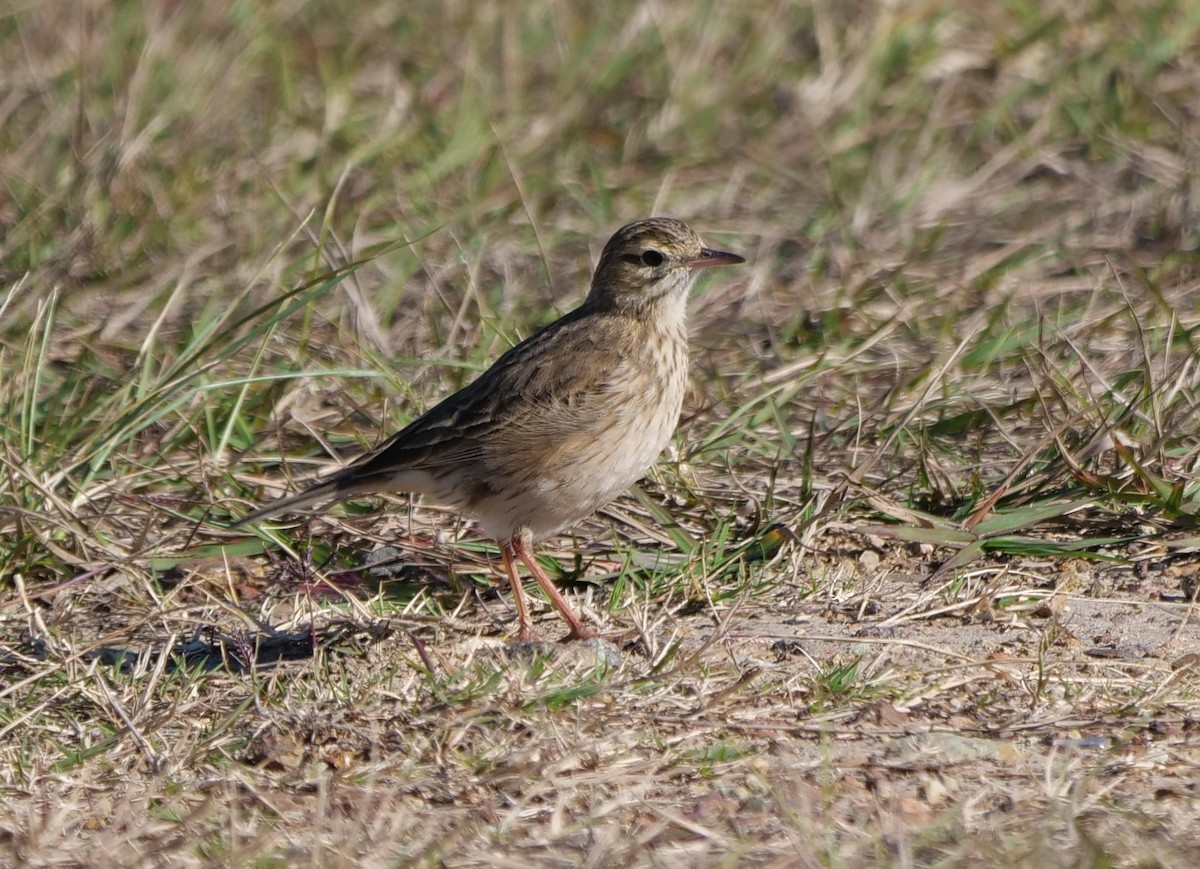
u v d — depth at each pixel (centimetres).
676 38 2128
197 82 2006
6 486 1243
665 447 1236
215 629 1123
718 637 1024
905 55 2050
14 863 800
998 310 1497
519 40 2170
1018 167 1873
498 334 1449
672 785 869
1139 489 1212
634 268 1139
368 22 2227
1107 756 883
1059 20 2042
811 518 1198
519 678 973
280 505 1142
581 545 1247
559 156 1942
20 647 1114
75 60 2078
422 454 1120
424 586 1192
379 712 950
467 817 835
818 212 1820
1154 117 1936
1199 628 1067
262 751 920
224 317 1384
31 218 1742
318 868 769
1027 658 1020
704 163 1933
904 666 1013
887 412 1352
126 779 901
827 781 828
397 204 1811
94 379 1435
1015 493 1235
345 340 1521
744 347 1552
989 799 837
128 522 1266
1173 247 1692
